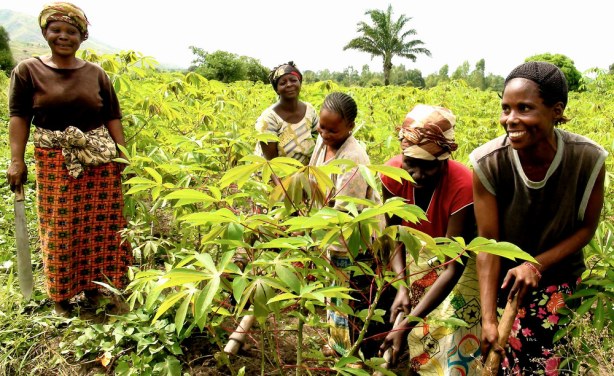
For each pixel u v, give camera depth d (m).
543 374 2.07
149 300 1.42
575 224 1.94
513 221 1.98
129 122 3.69
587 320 2.08
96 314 3.01
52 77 2.72
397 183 2.20
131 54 4.13
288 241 1.44
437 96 7.62
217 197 1.70
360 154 2.40
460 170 2.12
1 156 6.23
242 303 1.38
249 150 2.80
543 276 2.03
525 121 1.70
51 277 2.88
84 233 2.94
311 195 1.58
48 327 2.82
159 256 3.57
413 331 2.22
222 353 1.99
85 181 2.87
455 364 2.11
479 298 2.17
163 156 2.93
